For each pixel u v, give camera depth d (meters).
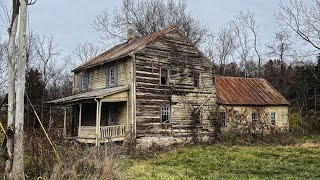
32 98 36.19
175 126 26.67
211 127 28.89
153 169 15.74
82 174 10.56
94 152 12.15
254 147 24.52
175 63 27.30
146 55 25.69
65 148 12.49
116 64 26.92
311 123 37.38
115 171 11.24
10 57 12.27
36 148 12.05
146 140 24.73
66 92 47.50
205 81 29.11
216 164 17.22
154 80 25.91
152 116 25.41
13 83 12.19
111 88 26.34
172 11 52.12
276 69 61.53
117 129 24.14
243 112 31.38
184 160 18.72
